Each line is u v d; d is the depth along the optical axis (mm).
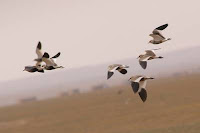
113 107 124750
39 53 22500
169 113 93438
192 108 95250
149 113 99375
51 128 104312
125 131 82125
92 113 119062
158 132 72000
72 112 132000
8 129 112250
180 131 68875
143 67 22062
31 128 109062
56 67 22406
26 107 188875
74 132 93750
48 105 180000
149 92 150625
